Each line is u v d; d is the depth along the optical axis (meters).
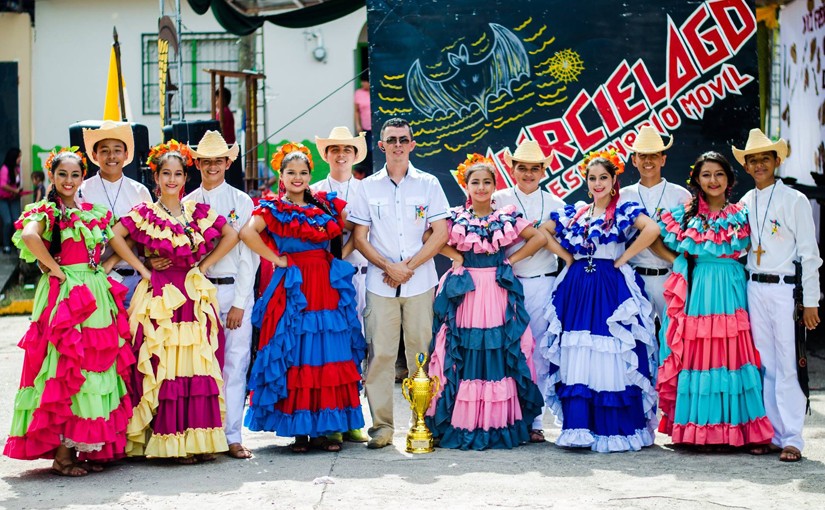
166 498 5.08
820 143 11.32
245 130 13.75
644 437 6.23
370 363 6.37
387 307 6.30
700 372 6.06
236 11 11.08
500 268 6.33
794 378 5.94
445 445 6.30
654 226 6.21
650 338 6.22
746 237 6.07
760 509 4.83
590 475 5.52
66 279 5.51
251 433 6.80
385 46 8.51
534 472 5.60
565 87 8.51
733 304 6.05
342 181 7.61
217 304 6.02
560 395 6.26
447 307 6.31
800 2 11.98
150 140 16.52
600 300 6.23
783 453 5.85
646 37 8.48
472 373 6.28
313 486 5.30
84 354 5.44
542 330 6.65
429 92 8.52
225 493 5.17
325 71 16.08
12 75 16.55
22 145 16.64
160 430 5.75
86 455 5.61
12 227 15.80
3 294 14.12
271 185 14.57
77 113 16.64
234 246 6.16
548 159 6.84
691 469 5.65
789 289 5.98
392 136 6.29
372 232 6.38
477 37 8.50
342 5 11.37
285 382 6.02
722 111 8.48
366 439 6.53
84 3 16.50
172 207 5.94
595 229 6.22
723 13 8.44
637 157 6.61
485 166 6.29
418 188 6.35
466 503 4.95
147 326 5.75
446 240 6.33
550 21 8.48
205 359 5.82
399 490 5.21
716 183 6.06
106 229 5.73
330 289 6.14
